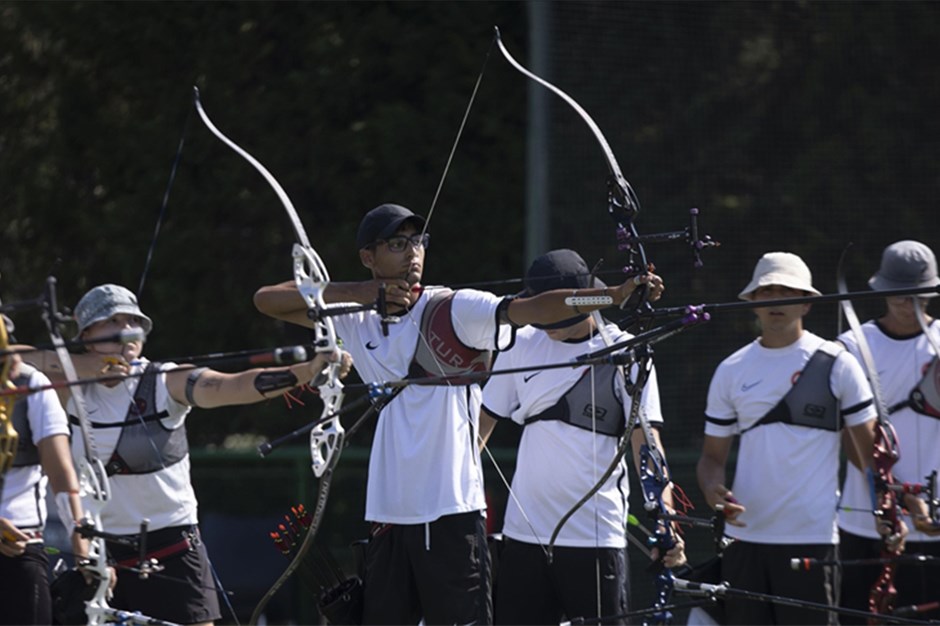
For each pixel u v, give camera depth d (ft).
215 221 110.01
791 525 61.41
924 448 65.05
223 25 108.47
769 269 62.59
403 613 52.60
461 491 51.72
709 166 100.01
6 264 117.29
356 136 106.01
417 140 104.68
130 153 111.86
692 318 49.14
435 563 51.60
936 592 65.82
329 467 48.85
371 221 52.47
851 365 62.39
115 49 111.65
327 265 106.93
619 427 58.23
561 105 96.68
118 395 54.19
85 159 114.11
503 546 59.88
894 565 62.59
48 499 88.94
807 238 100.94
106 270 114.11
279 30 107.65
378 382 51.44
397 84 106.11
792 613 61.52
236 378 52.42
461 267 104.01
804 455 61.67
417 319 52.19
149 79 111.04
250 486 97.55
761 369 62.59
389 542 52.75
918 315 64.90
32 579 51.72
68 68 113.60
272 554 96.89
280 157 107.86
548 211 95.61
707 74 100.68
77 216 114.52
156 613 54.85
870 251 101.81
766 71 101.91
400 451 52.13
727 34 101.40
